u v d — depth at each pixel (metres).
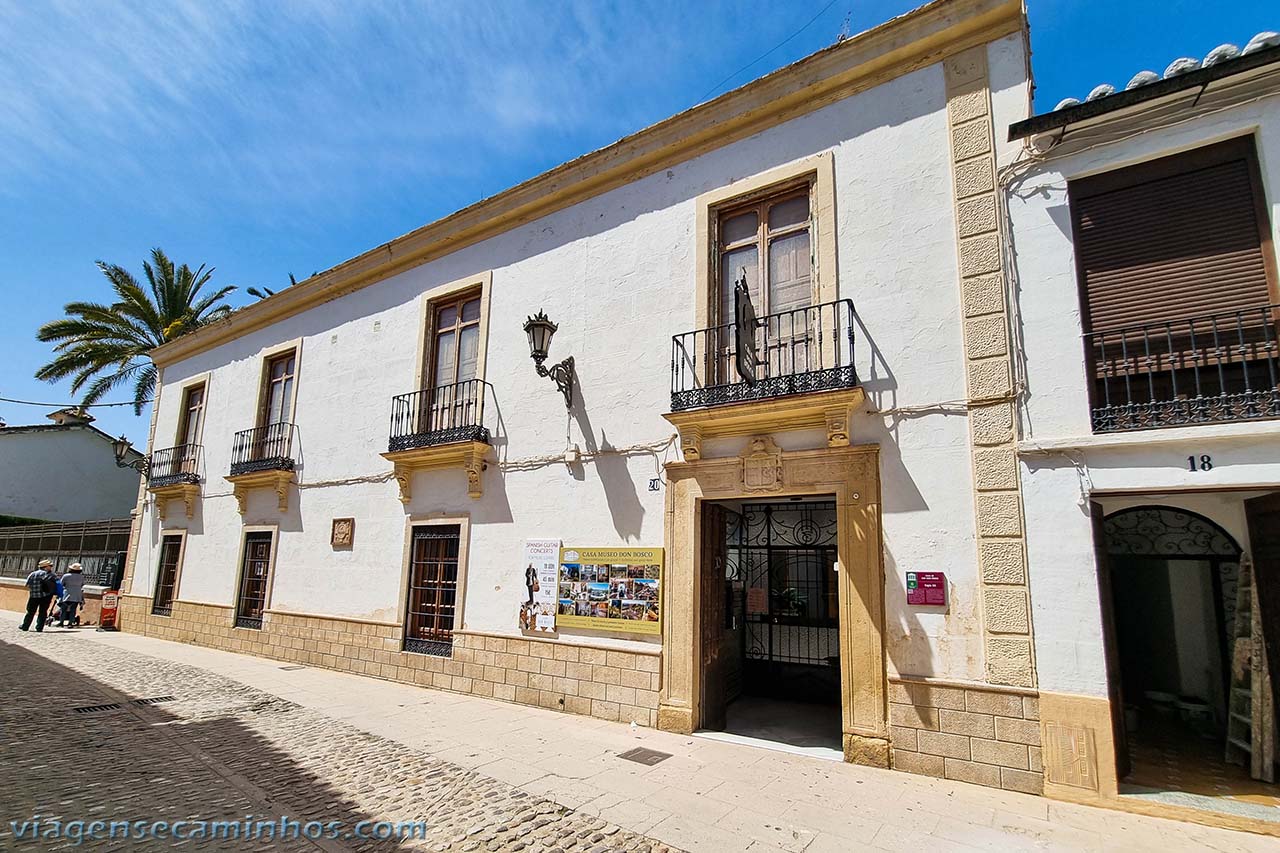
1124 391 5.09
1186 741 5.96
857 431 6.05
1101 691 4.72
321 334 11.70
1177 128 5.11
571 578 7.62
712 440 6.88
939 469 5.62
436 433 9.03
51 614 16.59
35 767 5.24
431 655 8.78
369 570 9.85
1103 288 5.28
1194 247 5.01
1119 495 5.09
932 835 4.14
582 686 7.28
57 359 21.92
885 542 5.75
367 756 5.68
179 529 13.64
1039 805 4.64
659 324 7.55
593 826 4.23
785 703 7.92
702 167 7.61
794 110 7.05
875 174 6.43
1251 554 5.06
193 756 5.66
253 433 12.34
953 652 5.31
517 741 6.18
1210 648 6.63
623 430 7.58
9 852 3.67
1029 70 6.04
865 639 5.70
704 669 6.76
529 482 8.30
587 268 8.36
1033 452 5.20
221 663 10.48
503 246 9.37
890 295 6.12
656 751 5.89
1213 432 4.59
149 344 23.19
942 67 6.25
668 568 6.93
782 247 7.05
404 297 10.48
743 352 6.32
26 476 23.28
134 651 11.68
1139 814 4.47
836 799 4.74
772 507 8.52
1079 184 5.50
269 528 11.55
